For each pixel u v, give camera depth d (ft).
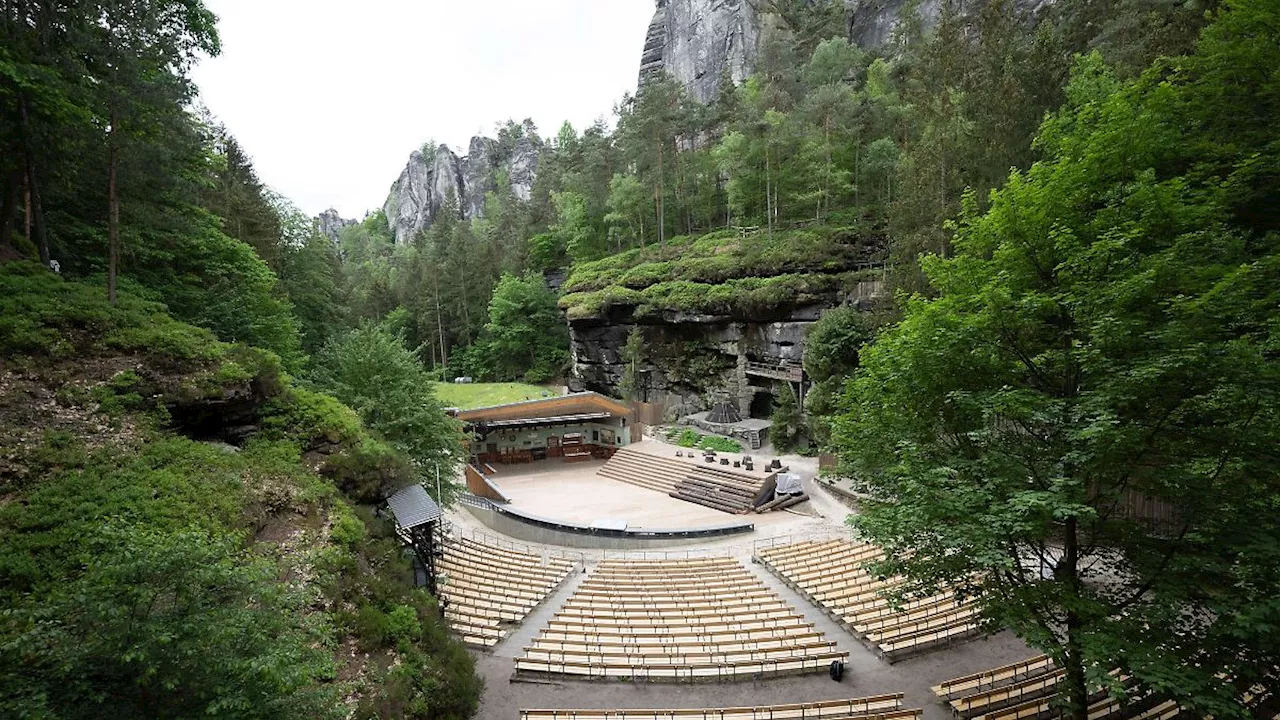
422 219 536.42
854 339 132.05
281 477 61.05
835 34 268.41
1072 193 43.06
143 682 22.82
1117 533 41.68
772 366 164.86
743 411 173.88
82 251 85.92
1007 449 45.98
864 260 156.97
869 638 66.28
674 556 99.71
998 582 45.21
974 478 45.11
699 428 175.11
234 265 108.06
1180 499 37.78
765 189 196.65
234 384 66.13
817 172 173.78
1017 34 152.87
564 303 216.33
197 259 102.53
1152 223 38.58
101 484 47.96
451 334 306.76
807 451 147.64
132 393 59.11
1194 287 37.14
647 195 232.73
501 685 59.36
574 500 133.59
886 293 123.85
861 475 55.26
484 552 96.78
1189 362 34.76
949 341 44.32
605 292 202.39
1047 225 43.37
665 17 373.20
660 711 51.01
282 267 167.73
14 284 63.16
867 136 180.75
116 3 68.44
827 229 167.32
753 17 320.50
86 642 23.40
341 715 31.27
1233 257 42.50
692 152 232.53
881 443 52.75
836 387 129.80
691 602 76.38
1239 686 36.11
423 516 66.54
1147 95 47.01
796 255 161.58
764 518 116.57
